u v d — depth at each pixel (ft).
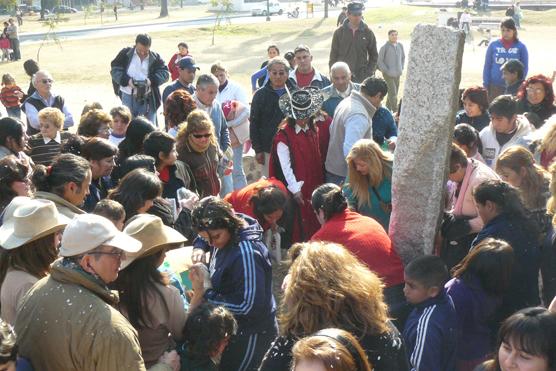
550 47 97.76
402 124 16.74
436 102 16.05
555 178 15.57
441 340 13.14
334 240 15.93
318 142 22.84
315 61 96.63
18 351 10.64
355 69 42.65
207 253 16.56
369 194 18.81
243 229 14.43
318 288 10.12
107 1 295.28
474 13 163.73
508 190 15.44
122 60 36.47
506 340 10.17
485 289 14.01
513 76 31.91
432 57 15.90
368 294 10.22
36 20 217.36
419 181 16.81
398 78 53.72
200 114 21.44
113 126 25.61
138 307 12.46
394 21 149.69
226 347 14.24
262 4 224.94
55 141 25.04
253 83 38.78
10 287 12.44
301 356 8.21
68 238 10.91
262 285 14.08
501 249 13.89
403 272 15.96
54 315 10.60
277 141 22.40
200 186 21.89
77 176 15.46
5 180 16.37
